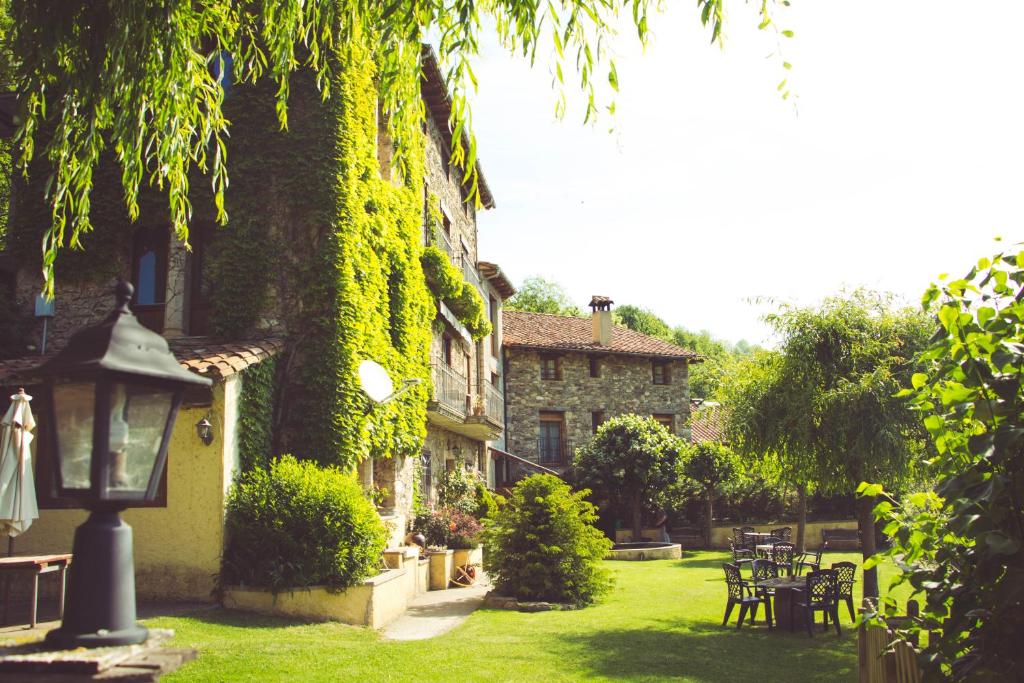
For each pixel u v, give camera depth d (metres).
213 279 11.11
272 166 11.33
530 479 12.26
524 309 51.22
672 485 23.91
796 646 8.88
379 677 6.47
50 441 2.26
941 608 3.08
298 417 10.61
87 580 2.17
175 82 5.12
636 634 9.32
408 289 13.43
